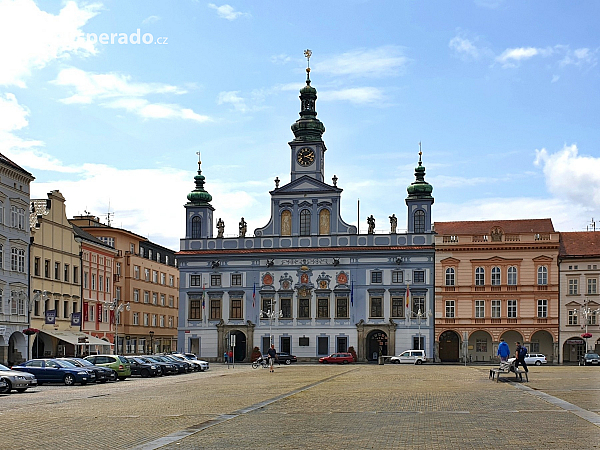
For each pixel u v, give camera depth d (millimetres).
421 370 76500
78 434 25188
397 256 111625
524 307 107812
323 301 113312
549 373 63844
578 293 106500
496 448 21000
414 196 114250
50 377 56125
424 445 21609
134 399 40094
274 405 34219
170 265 143000
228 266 115938
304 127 118000
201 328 115625
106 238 117812
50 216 92875
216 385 52125
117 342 110125
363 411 30891
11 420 29703
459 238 110188
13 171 82812
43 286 90125
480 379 55219
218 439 23203
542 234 108188
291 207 115375
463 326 109250
